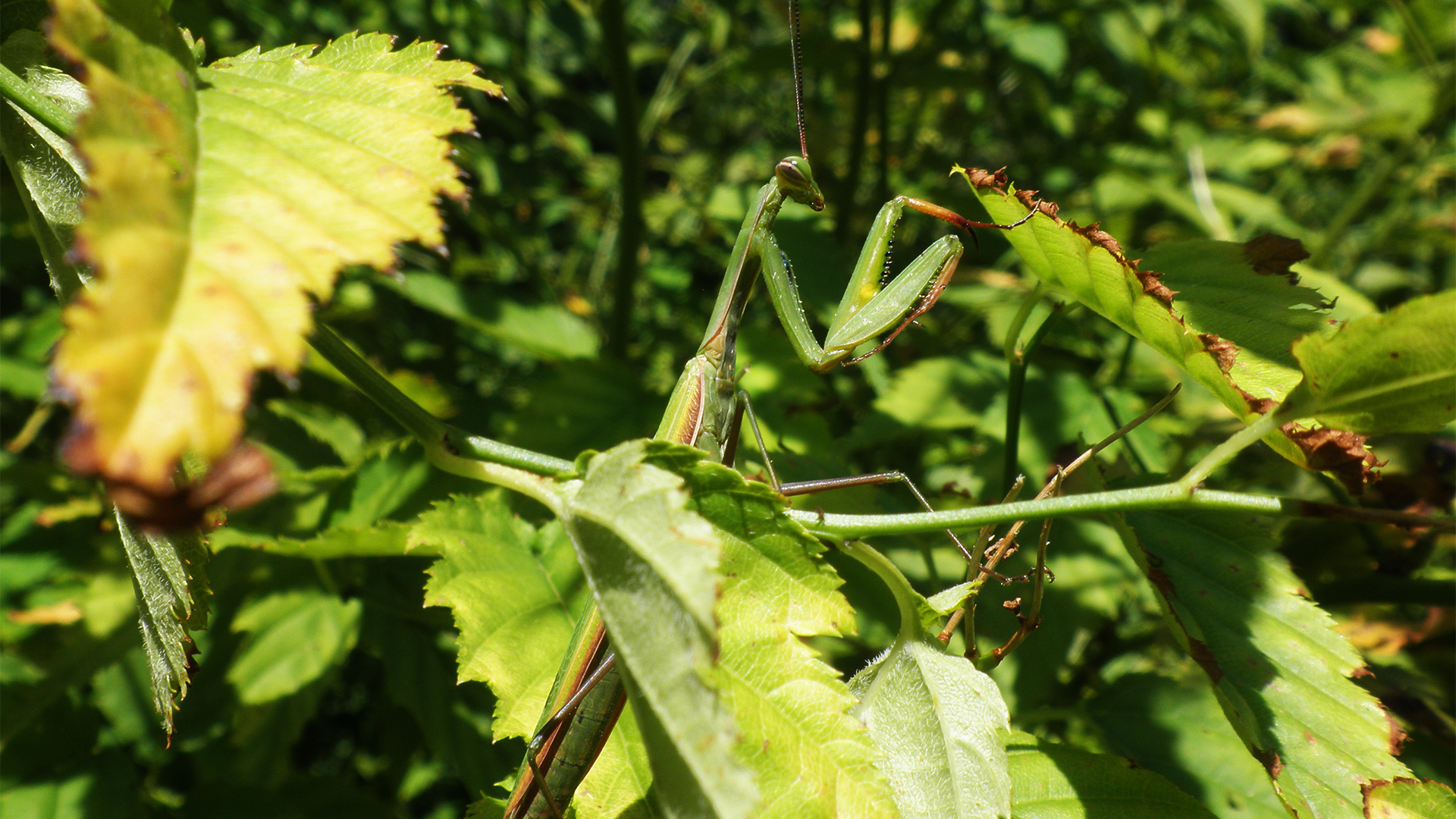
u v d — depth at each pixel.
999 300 0.40
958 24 0.52
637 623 0.24
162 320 0.16
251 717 0.35
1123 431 0.27
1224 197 0.47
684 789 0.24
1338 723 0.27
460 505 0.30
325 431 0.37
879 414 0.35
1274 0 0.59
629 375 0.35
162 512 0.16
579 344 0.37
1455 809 0.26
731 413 0.31
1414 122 0.45
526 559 0.30
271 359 0.17
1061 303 0.30
